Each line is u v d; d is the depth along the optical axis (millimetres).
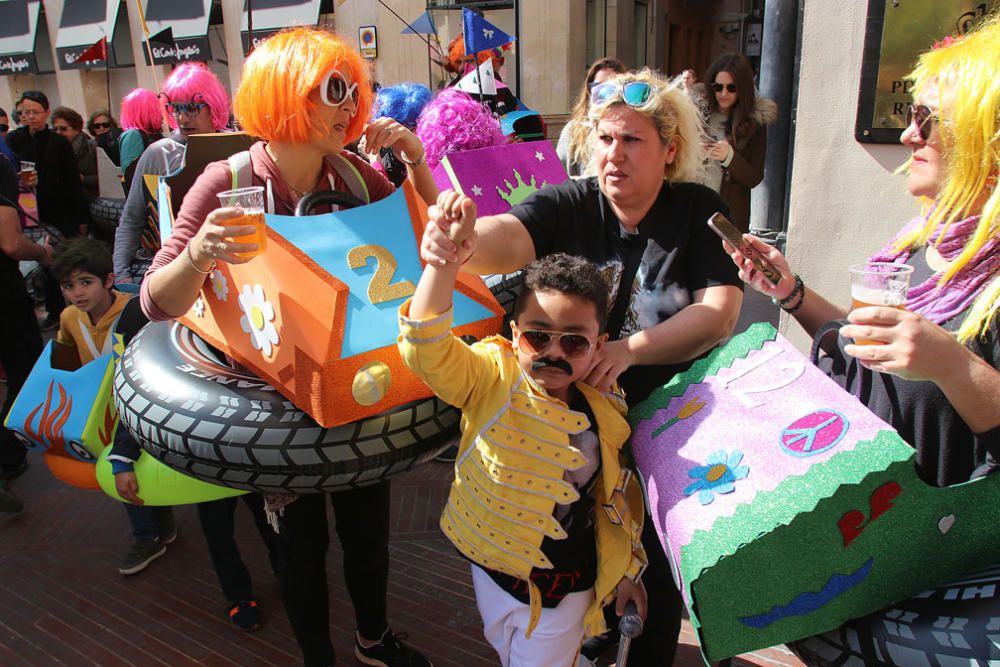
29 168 4961
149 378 2002
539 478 1737
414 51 14609
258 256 1709
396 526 3654
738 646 1411
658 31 19359
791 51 6832
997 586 1321
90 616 3074
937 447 1516
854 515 1328
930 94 1463
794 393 1553
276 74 1789
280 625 2984
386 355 1766
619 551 1858
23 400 2764
